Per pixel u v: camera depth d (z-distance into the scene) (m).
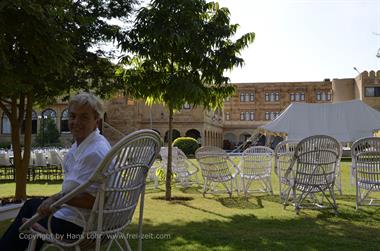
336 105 17.02
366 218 5.71
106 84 8.36
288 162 7.50
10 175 15.49
